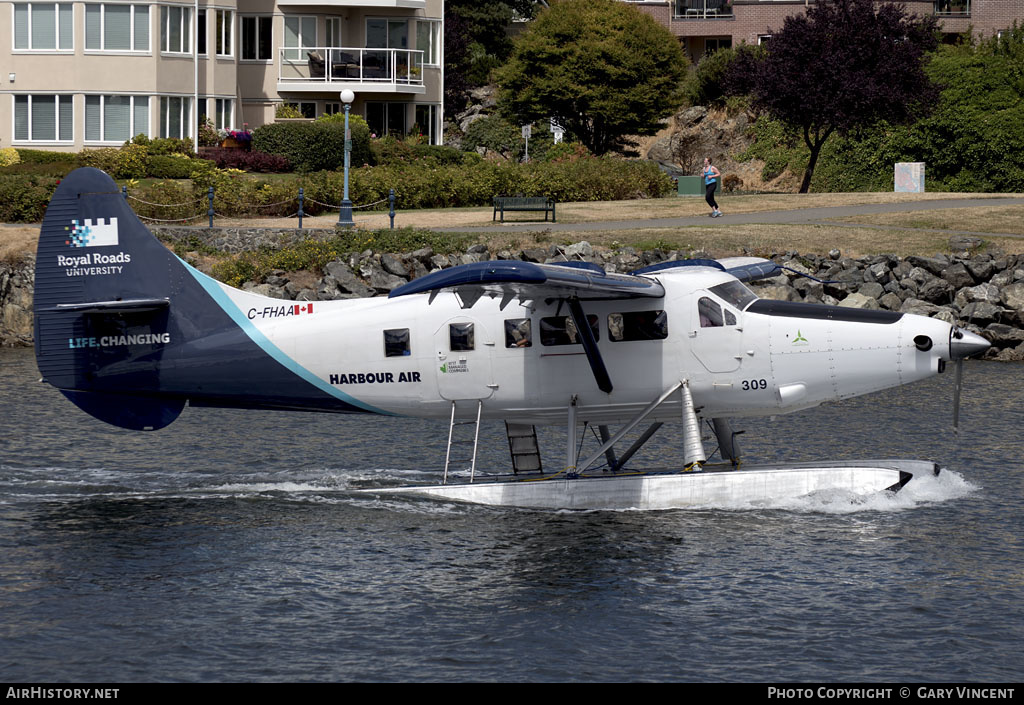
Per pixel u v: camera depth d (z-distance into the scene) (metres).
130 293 65.44
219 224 145.62
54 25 199.88
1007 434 79.56
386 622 47.66
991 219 147.88
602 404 63.59
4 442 77.25
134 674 42.91
